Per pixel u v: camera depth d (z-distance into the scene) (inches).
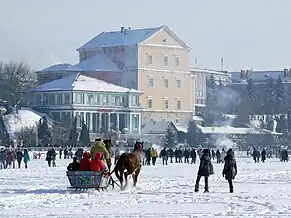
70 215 1657.2
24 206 1861.5
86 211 1748.3
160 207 1856.5
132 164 2450.8
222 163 5777.6
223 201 2048.5
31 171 4010.8
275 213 1717.5
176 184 2795.3
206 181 2401.6
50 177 3358.8
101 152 2455.7
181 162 5816.9
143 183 2832.2
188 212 1738.4
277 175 3641.7
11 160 4566.9
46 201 1999.3
